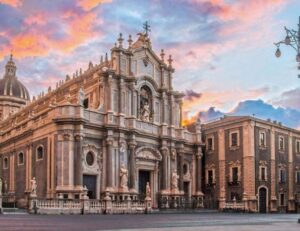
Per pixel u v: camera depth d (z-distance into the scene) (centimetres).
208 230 1975
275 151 7294
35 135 6106
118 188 5959
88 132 5781
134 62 6556
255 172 6781
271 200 7025
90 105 6300
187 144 7269
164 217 3944
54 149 5541
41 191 5750
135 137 6328
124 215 4506
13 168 6819
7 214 4141
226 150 7156
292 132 7781
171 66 7144
